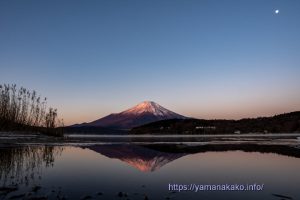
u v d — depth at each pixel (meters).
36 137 60.38
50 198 11.30
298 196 12.18
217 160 24.58
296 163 22.45
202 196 12.08
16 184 14.08
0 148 36.19
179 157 27.33
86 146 44.09
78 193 12.30
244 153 30.89
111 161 24.25
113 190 13.01
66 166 20.94
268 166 20.86
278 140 62.91
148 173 17.97
